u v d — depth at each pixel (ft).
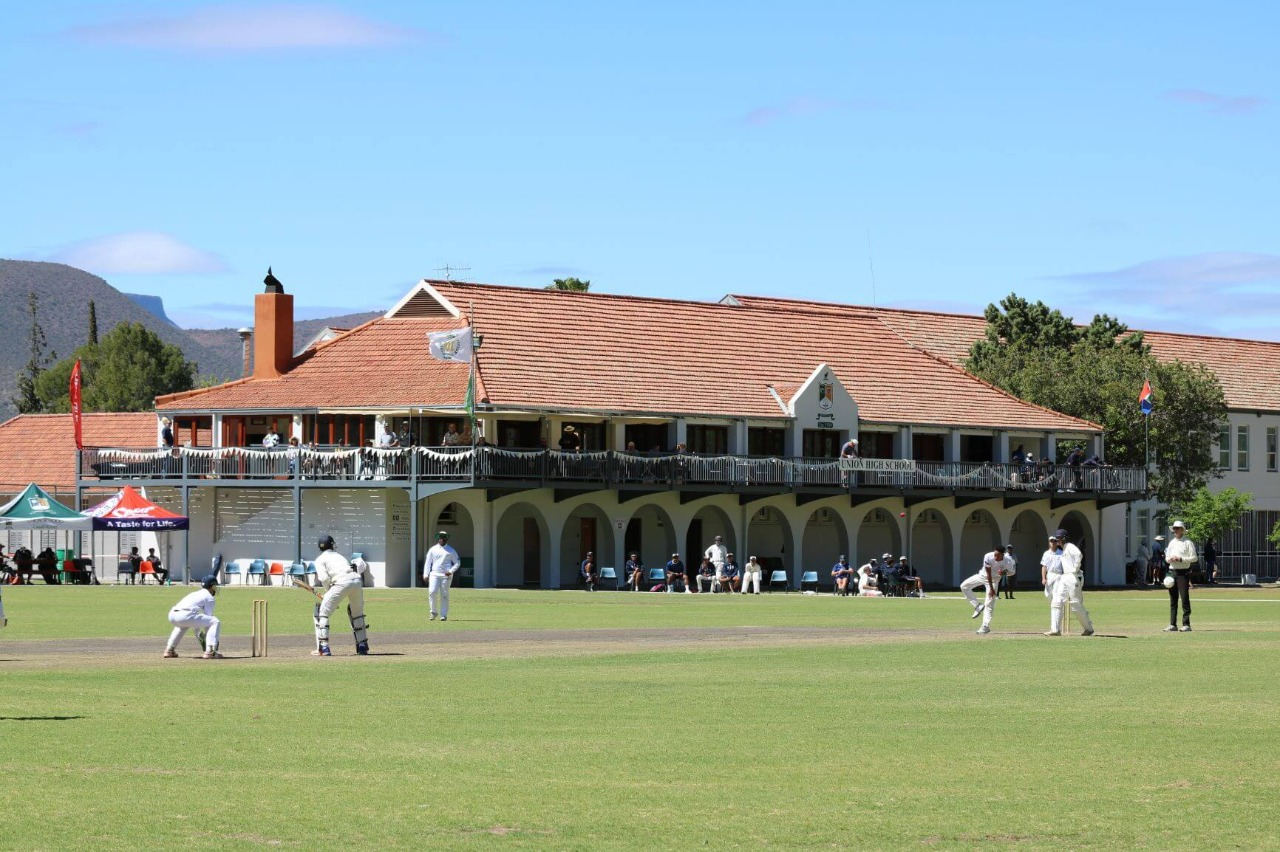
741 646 94.84
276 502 210.59
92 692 66.44
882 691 68.64
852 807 42.04
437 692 67.26
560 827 39.27
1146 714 60.95
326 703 63.05
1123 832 39.29
